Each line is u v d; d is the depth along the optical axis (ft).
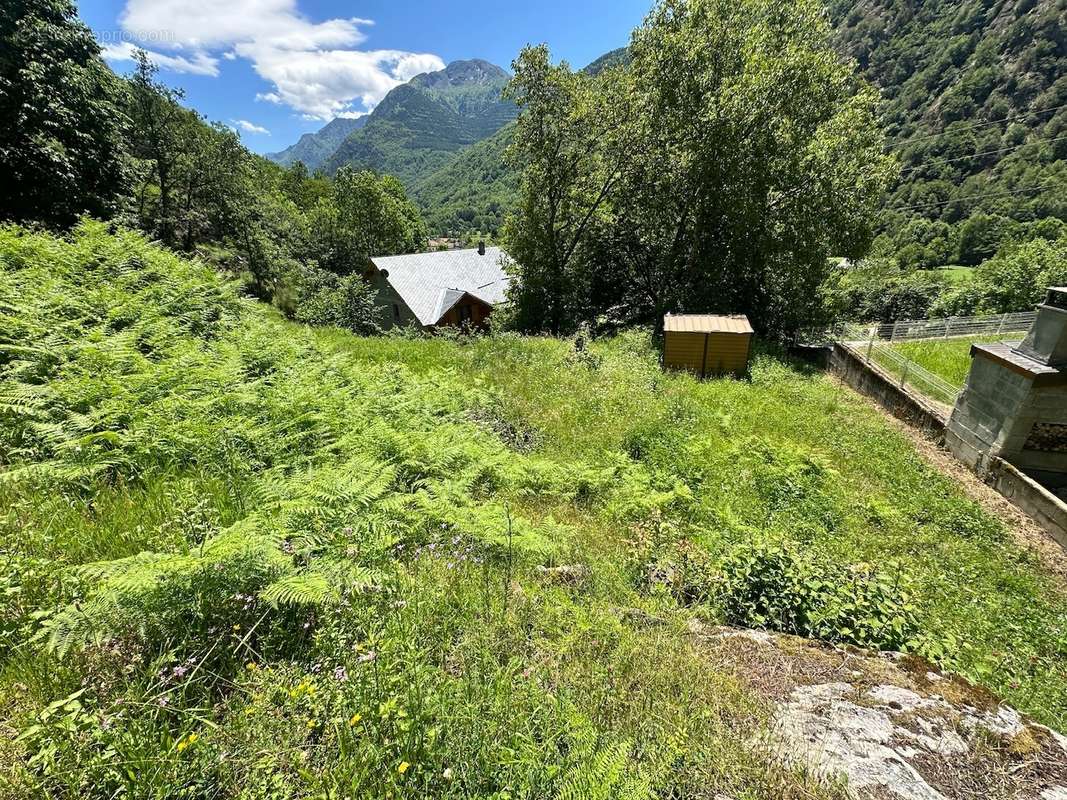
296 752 7.16
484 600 11.28
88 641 8.57
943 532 25.62
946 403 42.96
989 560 23.71
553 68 69.10
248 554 9.96
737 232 69.51
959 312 98.99
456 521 14.29
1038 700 14.74
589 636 10.68
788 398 44.78
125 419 16.76
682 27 62.85
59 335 21.12
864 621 14.24
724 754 8.28
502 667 9.32
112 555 11.27
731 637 12.57
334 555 11.10
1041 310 32.27
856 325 82.94
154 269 32.48
